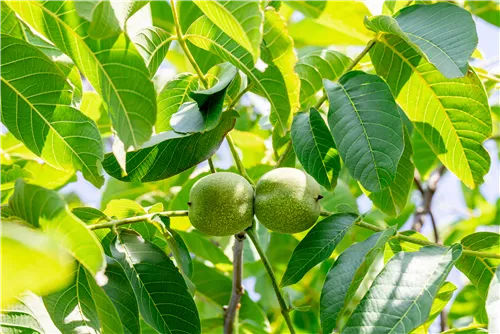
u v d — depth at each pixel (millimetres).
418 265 698
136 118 673
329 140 791
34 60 702
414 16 770
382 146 753
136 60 667
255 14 662
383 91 767
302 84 875
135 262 736
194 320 730
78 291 693
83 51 671
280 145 860
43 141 729
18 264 534
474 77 793
